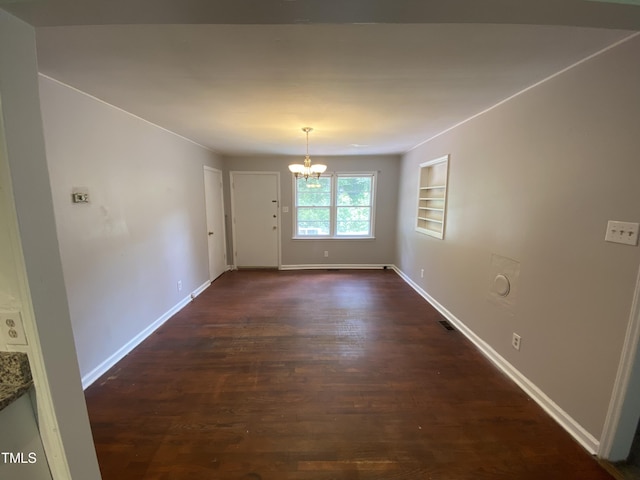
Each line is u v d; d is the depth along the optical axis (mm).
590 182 1562
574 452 1576
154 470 1477
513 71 1751
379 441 1651
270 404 1945
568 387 1717
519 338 2135
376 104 2389
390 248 5703
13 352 818
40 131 814
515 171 2176
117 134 2504
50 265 840
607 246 1476
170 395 2037
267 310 3596
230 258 5648
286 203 5539
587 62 1565
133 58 1575
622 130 1389
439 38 1375
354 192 5617
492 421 1793
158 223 3170
